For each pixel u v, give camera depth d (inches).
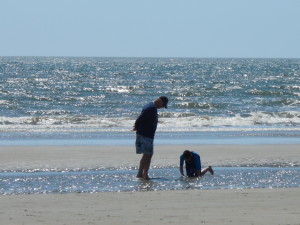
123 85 7303.2
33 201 1148.5
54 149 2028.8
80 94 5718.5
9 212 1035.3
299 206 1091.9
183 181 1435.8
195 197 1190.3
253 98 5502.0
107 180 1444.4
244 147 2134.6
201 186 1362.0
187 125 3038.9
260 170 1632.6
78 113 3868.1
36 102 4709.6
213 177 1498.5
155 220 962.1
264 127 2999.5
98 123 3080.7
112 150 2018.9
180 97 5565.9
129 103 4682.6
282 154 1967.3
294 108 4419.3
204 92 6072.8
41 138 2429.9
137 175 1488.7
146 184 1387.8
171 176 1518.2
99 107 4338.1
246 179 1469.0
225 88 6712.6
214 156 1900.8
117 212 1034.1
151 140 1473.9
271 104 4741.6
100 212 1034.1
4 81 7755.9
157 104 1476.4
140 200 1158.3
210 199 1168.2
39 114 3806.6
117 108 4256.9
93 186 1357.0
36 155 1884.8
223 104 4616.1
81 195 1217.4
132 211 1043.3
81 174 1542.8
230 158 1861.5
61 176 1505.9
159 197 1192.2
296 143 2336.4
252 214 1011.3
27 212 1035.3
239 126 3051.2
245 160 1825.8
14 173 1562.5
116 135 2559.1
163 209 1063.0
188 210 1052.5
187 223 936.9
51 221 954.7
